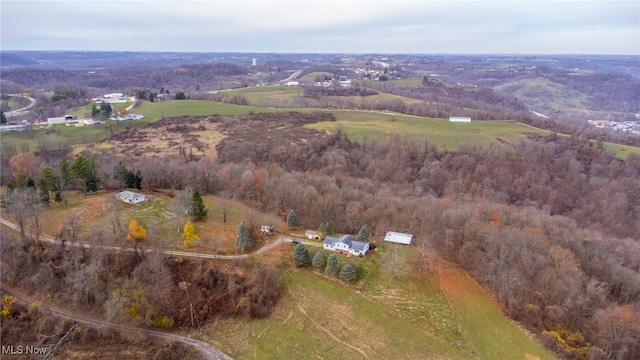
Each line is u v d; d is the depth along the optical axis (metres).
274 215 98.19
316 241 86.88
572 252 80.94
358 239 85.00
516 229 85.56
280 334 65.06
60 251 77.44
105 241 79.94
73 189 107.81
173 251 79.31
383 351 60.22
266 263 77.19
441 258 81.94
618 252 87.12
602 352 58.28
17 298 72.25
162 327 67.62
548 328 64.25
